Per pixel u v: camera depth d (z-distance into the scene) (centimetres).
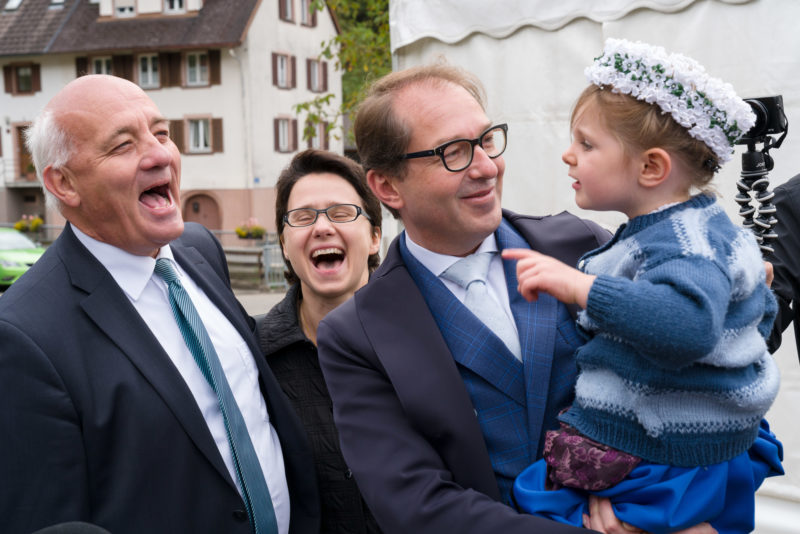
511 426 160
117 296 188
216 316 213
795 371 299
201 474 184
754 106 181
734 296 135
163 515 177
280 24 3175
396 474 151
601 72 148
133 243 192
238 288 1983
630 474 143
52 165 186
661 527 137
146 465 176
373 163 166
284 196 251
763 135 185
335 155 250
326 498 221
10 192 3381
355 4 1232
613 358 142
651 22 324
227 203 3039
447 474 153
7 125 3316
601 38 339
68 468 167
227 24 2953
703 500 139
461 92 162
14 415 165
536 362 162
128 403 177
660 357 127
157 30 3059
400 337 161
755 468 151
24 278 186
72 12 3250
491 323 166
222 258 245
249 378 209
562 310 169
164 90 3069
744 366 138
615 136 146
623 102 145
